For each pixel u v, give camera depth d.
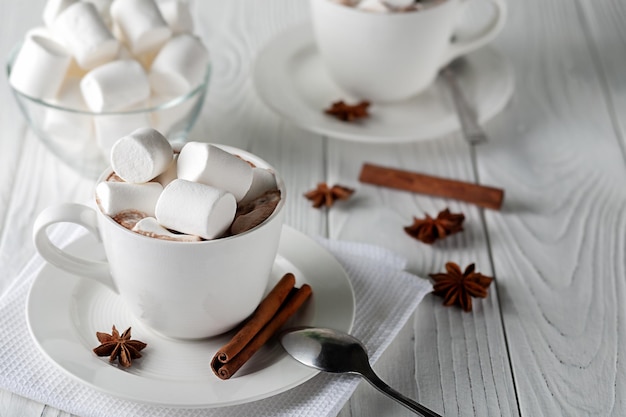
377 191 0.65
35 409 0.49
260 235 0.47
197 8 0.82
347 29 0.66
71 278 0.52
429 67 0.68
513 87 0.71
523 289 0.57
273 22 0.81
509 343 0.54
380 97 0.69
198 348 0.50
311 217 0.62
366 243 0.60
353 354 0.49
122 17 0.62
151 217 0.48
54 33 0.62
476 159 0.67
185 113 0.62
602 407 0.51
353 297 0.52
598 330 0.55
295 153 0.67
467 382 0.52
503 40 0.79
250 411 0.47
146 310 0.49
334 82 0.71
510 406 0.50
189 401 0.46
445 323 0.55
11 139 0.67
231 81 0.74
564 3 0.84
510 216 0.63
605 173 0.66
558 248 0.60
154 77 0.62
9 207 0.61
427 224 0.61
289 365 0.48
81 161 0.62
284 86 0.70
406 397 0.48
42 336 0.48
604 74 0.76
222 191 0.47
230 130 0.69
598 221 0.62
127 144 0.47
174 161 0.49
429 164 0.67
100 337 0.49
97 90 0.59
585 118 0.71
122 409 0.47
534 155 0.68
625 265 0.59
